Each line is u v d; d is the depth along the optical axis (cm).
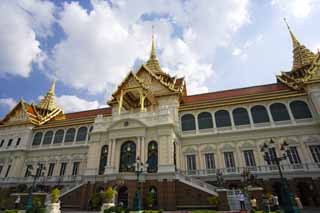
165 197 2850
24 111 5544
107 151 3534
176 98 4300
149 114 3634
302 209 2475
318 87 3591
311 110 3550
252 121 3756
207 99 4688
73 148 4659
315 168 3098
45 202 2727
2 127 5481
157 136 3391
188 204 2750
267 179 3194
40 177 4453
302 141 3384
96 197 2844
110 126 3647
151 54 5969
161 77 5053
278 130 3562
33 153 4944
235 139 3706
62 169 4547
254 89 4666
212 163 3653
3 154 5050
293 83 4181
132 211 2145
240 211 2119
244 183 3025
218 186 3111
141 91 4034
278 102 3794
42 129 5197
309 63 4609
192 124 4059
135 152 3384
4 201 3103
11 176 4622
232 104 3975
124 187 2930
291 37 5466
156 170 3142
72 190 3228
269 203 2281
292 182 3081
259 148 3522
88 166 3462
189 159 3791
